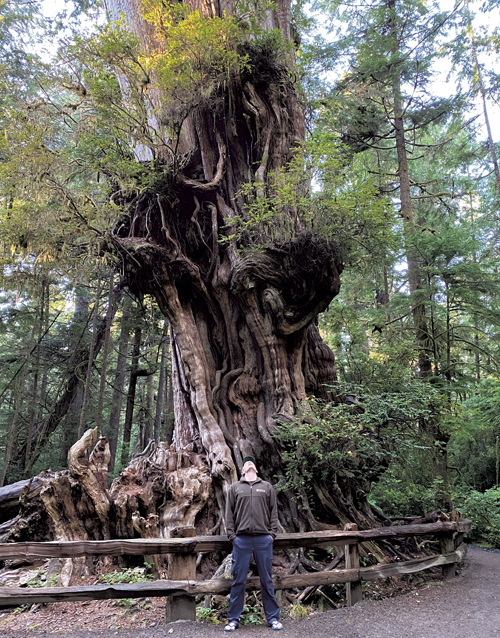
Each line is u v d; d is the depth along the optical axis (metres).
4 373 14.97
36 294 9.11
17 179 6.68
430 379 11.52
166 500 6.49
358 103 14.75
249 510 4.27
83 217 7.15
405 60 14.64
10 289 8.73
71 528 5.98
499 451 13.98
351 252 8.20
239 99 8.77
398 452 7.47
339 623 4.28
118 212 7.80
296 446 6.68
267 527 4.31
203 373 7.98
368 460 7.15
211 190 8.74
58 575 5.41
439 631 4.11
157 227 8.39
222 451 7.10
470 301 12.41
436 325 13.39
